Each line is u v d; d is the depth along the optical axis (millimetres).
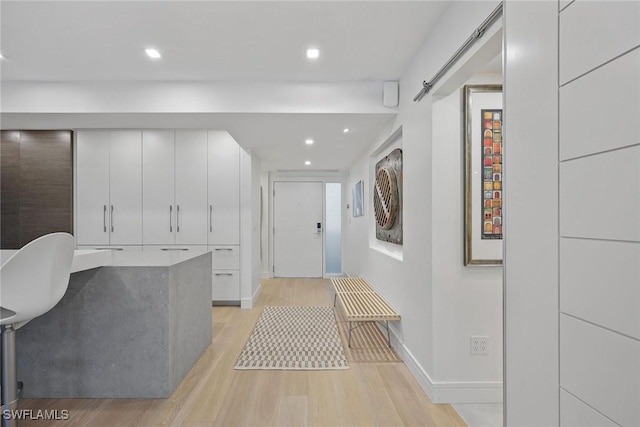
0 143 4047
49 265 1435
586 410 867
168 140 4254
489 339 2072
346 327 3510
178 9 1908
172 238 4250
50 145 4070
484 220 2061
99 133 4188
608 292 803
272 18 2002
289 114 2971
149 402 2059
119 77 2855
